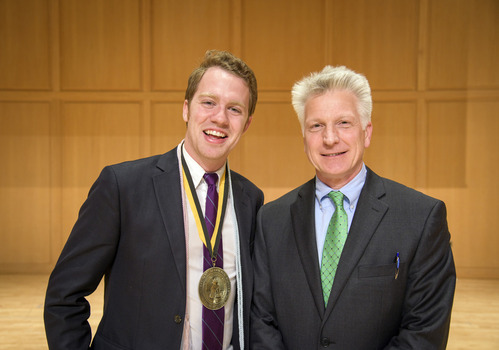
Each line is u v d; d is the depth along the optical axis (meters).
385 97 5.79
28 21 5.74
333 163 1.57
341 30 5.76
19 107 5.80
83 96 5.82
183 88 5.84
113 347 1.53
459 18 5.66
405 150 5.80
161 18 5.79
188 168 1.71
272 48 5.81
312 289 1.54
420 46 5.71
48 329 1.52
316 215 1.67
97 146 5.86
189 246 1.60
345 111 1.55
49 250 5.82
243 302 1.66
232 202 1.78
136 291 1.53
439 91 5.73
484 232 5.72
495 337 3.65
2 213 5.80
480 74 5.68
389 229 1.53
